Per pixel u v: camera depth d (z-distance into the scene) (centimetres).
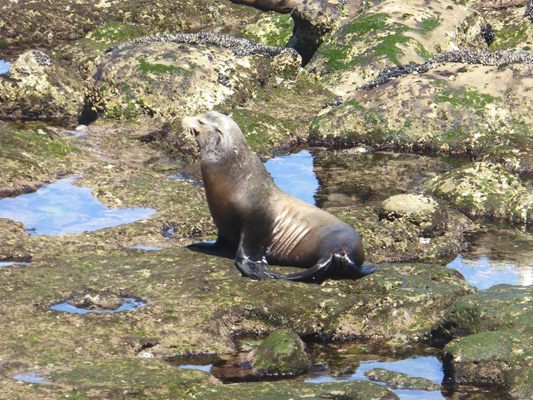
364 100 5559
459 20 7288
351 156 5050
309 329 2353
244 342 2283
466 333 2316
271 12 9088
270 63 6372
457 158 5003
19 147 4038
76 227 3269
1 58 8094
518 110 5272
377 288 2575
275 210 2800
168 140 5156
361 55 6775
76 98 6072
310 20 7500
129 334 2141
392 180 4431
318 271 2600
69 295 2400
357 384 1850
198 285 2530
